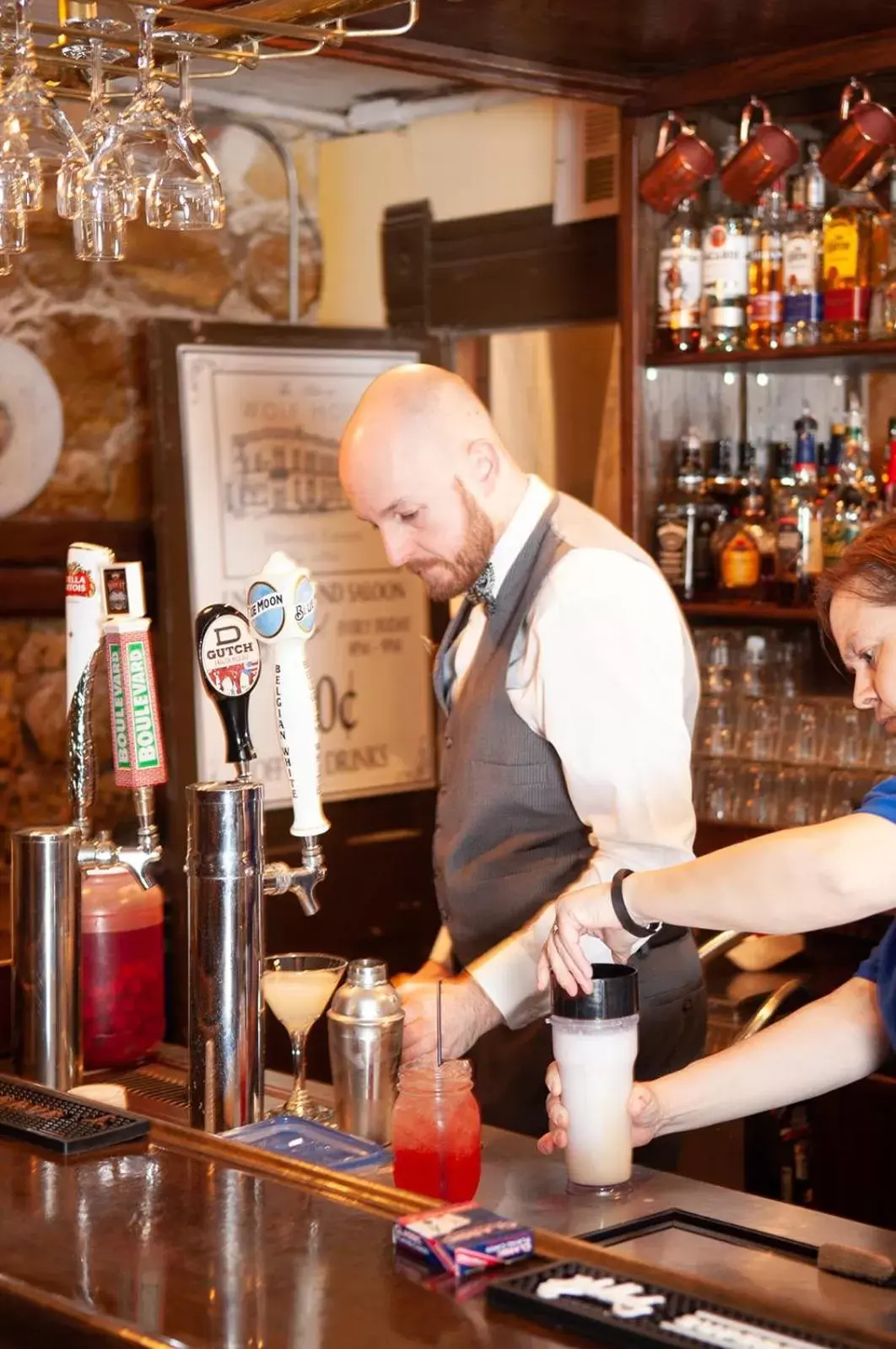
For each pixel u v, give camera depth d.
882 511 3.08
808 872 1.46
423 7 2.54
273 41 2.52
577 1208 1.44
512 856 2.24
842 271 2.98
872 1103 2.86
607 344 3.61
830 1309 1.18
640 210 3.15
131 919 1.91
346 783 3.82
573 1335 1.09
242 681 1.66
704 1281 1.15
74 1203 1.34
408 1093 1.45
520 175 3.73
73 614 1.78
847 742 3.02
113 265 3.60
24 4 1.77
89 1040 1.90
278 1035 3.58
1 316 3.43
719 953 2.42
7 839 3.48
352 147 3.96
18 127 1.80
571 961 1.51
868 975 1.72
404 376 2.27
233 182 3.79
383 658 3.89
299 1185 1.38
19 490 3.49
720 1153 2.80
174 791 3.52
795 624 3.29
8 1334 1.18
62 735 3.59
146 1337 1.08
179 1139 1.50
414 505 2.22
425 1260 1.21
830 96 3.00
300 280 3.94
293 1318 1.11
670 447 3.26
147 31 1.75
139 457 3.68
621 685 2.08
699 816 3.18
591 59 2.94
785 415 3.40
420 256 3.95
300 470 3.74
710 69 2.98
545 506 2.26
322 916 3.78
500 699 2.23
